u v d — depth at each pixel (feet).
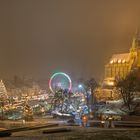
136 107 615.98
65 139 270.05
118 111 608.19
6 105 645.51
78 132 312.09
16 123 465.47
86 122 422.00
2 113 574.56
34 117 607.78
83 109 618.44
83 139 270.87
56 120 536.83
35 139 270.05
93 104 650.43
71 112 618.44
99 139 270.87
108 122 414.21
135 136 286.05
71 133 304.50
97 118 522.47
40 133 311.06
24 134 304.09
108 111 608.60
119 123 406.41
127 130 326.85
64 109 654.53
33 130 343.46
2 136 293.64
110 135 290.15
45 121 512.22
